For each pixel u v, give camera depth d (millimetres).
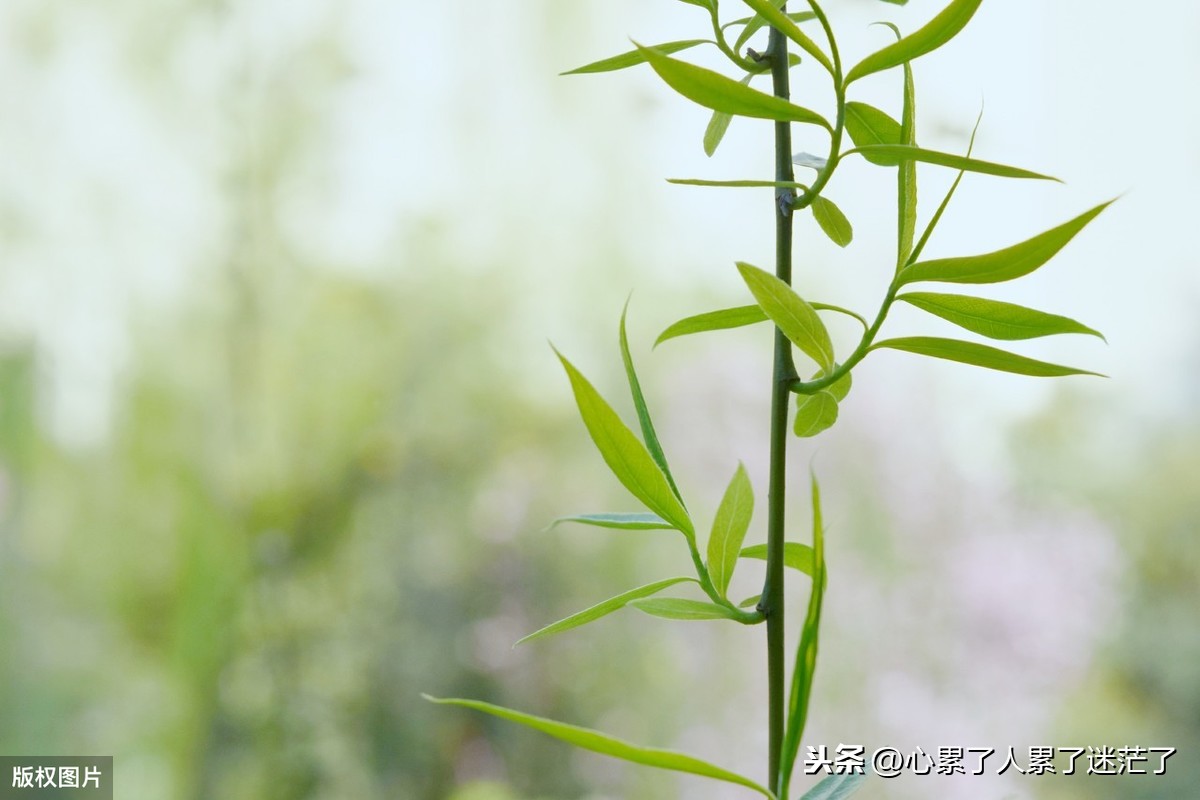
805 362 2576
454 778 2645
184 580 2426
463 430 2826
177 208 2609
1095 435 2666
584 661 2754
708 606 548
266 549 2508
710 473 2600
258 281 2643
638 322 2924
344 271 2789
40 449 2533
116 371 2596
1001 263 519
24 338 2549
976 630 2330
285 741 2426
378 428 2693
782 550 549
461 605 2748
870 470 2498
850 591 2418
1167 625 2496
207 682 2385
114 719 2457
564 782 2699
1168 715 2441
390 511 2713
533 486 2811
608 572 2824
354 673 2588
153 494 2537
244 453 2578
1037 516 2506
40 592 2508
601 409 535
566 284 2949
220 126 2609
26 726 2418
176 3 2545
